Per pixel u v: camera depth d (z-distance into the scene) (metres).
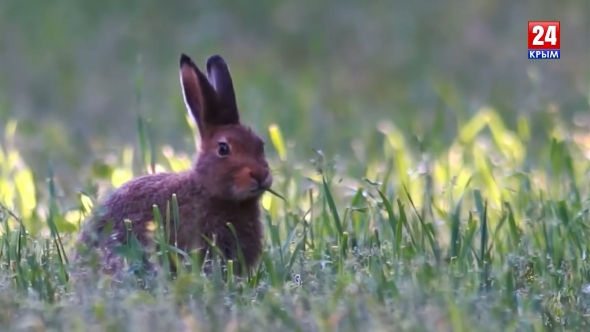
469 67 21.41
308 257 9.15
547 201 10.40
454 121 17.58
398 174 12.55
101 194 11.23
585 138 14.20
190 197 9.27
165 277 8.05
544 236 9.65
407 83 20.83
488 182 11.86
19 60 21.97
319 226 10.03
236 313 7.46
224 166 9.16
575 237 9.48
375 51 22.48
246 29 23.55
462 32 23.09
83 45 22.75
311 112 18.34
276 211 10.95
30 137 16.59
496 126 14.73
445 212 10.91
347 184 12.59
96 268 8.38
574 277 8.80
